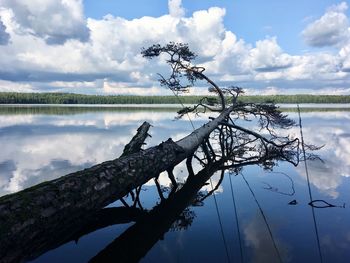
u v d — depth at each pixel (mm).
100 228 5555
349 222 5484
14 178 9016
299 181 8766
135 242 4891
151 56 12852
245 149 14695
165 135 19672
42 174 9539
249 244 4617
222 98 14094
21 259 3686
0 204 3500
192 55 12805
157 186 7867
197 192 7898
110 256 4410
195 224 5527
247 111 14688
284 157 12289
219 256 4246
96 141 17438
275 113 14055
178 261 4133
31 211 3645
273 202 6781
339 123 31797
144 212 6422
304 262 4039
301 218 5715
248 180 9008
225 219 5754
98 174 5074
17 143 16375
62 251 4590
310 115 47625
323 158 12688
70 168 10438
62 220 4105
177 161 8484
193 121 34844
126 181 5609
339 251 4344
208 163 12016
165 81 13445
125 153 8289
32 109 71000
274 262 4051
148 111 66750
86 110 68375
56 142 16953
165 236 5055
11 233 3328
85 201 4504
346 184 8352
